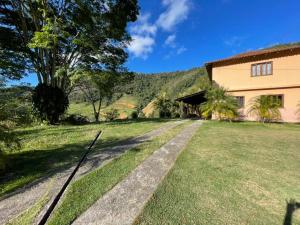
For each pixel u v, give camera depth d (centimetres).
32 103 1484
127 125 1362
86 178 505
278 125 1594
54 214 362
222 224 361
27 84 1614
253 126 1502
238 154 740
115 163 610
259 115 1872
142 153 708
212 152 754
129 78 2086
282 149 824
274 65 1914
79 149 752
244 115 2038
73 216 362
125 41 1759
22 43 1623
